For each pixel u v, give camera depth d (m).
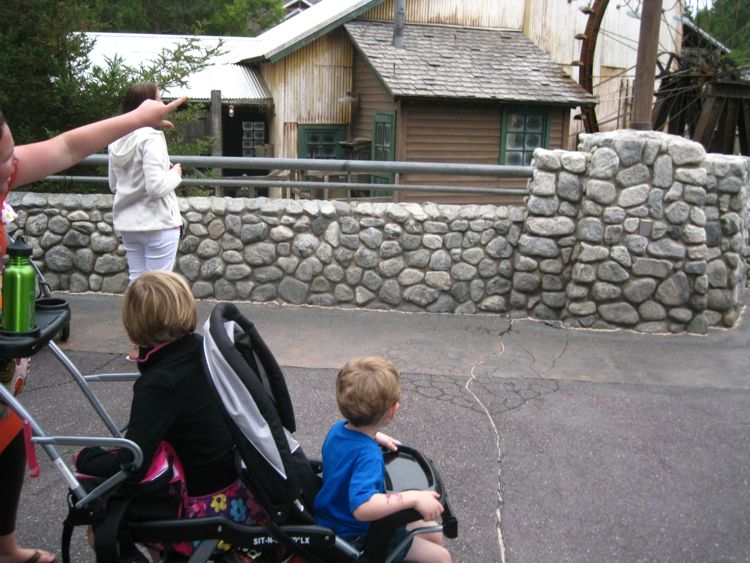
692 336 6.09
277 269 6.39
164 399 2.22
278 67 14.88
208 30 26.91
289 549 2.27
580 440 4.18
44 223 6.39
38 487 3.47
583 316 6.18
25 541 3.06
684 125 15.08
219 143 13.52
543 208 6.18
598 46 17.22
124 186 4.66
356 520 2.38
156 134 4.56
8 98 7.12
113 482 2.15
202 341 2.38
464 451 3.99
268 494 2.22
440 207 6.39
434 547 2.48
